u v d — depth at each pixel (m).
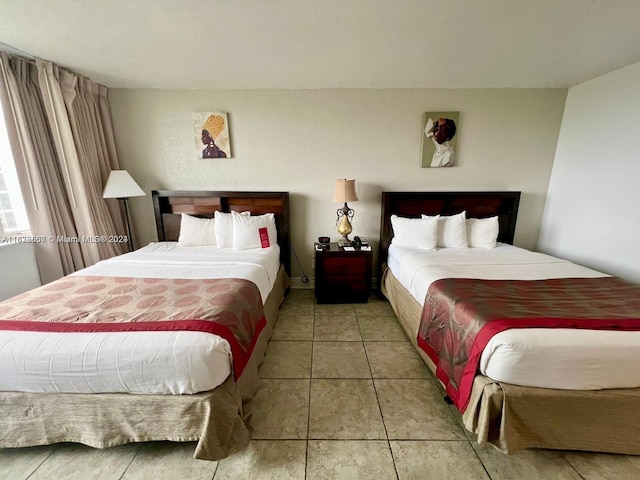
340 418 1.58
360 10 1.58
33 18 1.67
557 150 3.08
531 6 1.55
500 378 1.29
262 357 2.00
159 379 1.23
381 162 3.12
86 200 2.60
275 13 1.61
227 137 3.04
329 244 3.09
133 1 1.50
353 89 2.96
